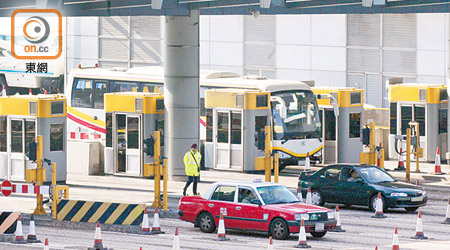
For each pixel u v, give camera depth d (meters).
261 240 77.00
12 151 111.12
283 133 118.88
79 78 134.88
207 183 112.44
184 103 112.81
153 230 81.44
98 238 71.69
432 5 97.88
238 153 117.69
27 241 76.44
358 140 125.12
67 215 86.06
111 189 108.94
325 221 76.69
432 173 116.00
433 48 153.50
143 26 186.50
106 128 118.94
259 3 97.38
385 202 91.25
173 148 113.44
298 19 168.88
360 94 125.12
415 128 119.94
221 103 118.56
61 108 109.62
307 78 169.00
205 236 79.25
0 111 111.12
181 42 112.12
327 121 125.12
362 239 77.38
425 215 91.62
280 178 114.00
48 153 108.62
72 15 97.69
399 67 158.25
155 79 129.12
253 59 175.00
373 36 160.62
